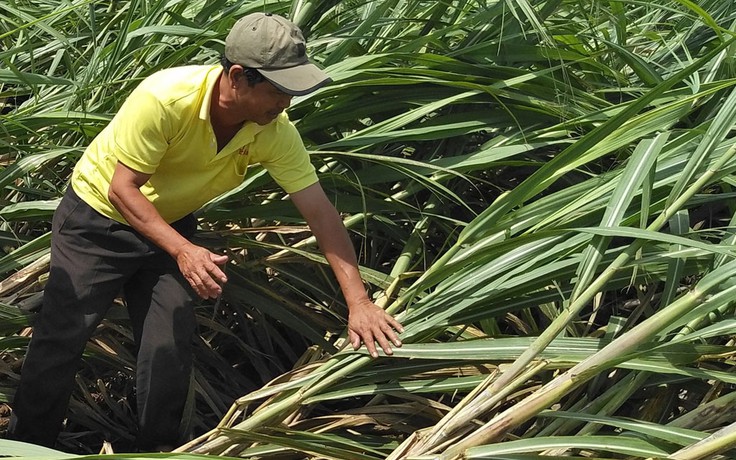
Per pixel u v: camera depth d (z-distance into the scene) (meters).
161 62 3.36
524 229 2.84
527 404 2.20
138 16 3.81
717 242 3.01
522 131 3.12
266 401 2.72
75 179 2.57
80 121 3.21
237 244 3.10
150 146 2.34
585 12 3.49
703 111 3.17
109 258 2.55
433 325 2.62
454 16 3.57
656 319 2.22
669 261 2.61
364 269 3.01
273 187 3.30
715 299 2.36
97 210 2.52
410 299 2.72
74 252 2.57
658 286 3.02
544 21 3.40
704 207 3.22
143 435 2.63
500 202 2.82
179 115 2.31
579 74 3.53
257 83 2.27
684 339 2.35
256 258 3.24
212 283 2.31
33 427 2.71
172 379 2.56
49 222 3.28
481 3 3.45
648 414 2.60
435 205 3.21
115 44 3.38
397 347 2.51
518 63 3.43
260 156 2.49
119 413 3.07
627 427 2.24
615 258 2.70
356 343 2.54
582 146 2.75
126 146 2.34
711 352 2.37
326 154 3.08
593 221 2.72
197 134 2.36
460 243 2.83
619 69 3.60
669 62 3.67
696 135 2.84
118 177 2.37
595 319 3.14
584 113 3.22
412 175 3.01
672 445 2.20
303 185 2.55
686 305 2.22
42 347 2.61
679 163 2.81
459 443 2.21
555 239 2.65
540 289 2.78
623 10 3.51
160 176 2.48
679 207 2.50
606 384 2.61
